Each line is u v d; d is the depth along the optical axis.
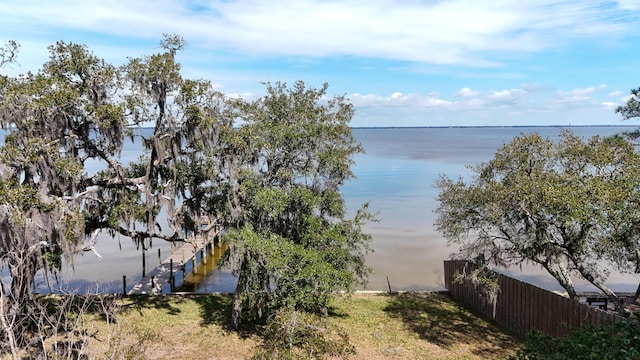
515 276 20.83
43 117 11.05
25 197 9.79
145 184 13.60
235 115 13.30
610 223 9.73
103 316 13.85
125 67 12.32
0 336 8.61
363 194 41.66
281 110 13.78
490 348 12.91
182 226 15.16
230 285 21.20
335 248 12.43
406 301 17.17
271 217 12.80
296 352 10.66
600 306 14.09
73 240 11.03
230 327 13.86
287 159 13.16
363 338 13.50
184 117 12.84
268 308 13.56
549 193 10.41
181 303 16.20
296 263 11.29
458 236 13.18
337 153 13.17
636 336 5.86
